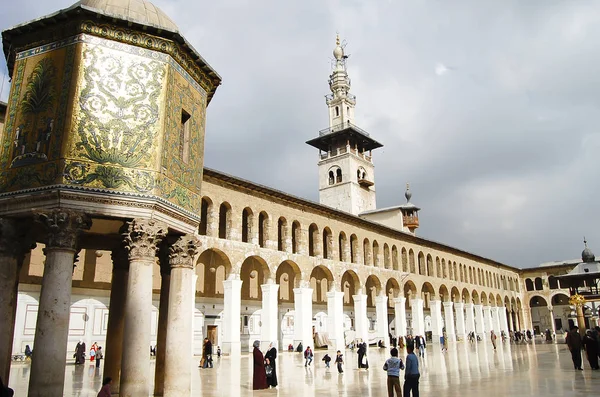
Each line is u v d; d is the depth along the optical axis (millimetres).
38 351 11938
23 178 13352
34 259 35438
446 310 78188
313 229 54844
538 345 63281
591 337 27891
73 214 12781
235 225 44469
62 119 13352
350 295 68125
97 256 39250
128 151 13688
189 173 15766
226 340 42031
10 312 13461
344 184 89250
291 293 58781
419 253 74312
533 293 109188
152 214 13688
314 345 55688
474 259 90938
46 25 14219
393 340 64562
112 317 17453
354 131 89062
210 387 21922
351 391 20875
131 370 12570
